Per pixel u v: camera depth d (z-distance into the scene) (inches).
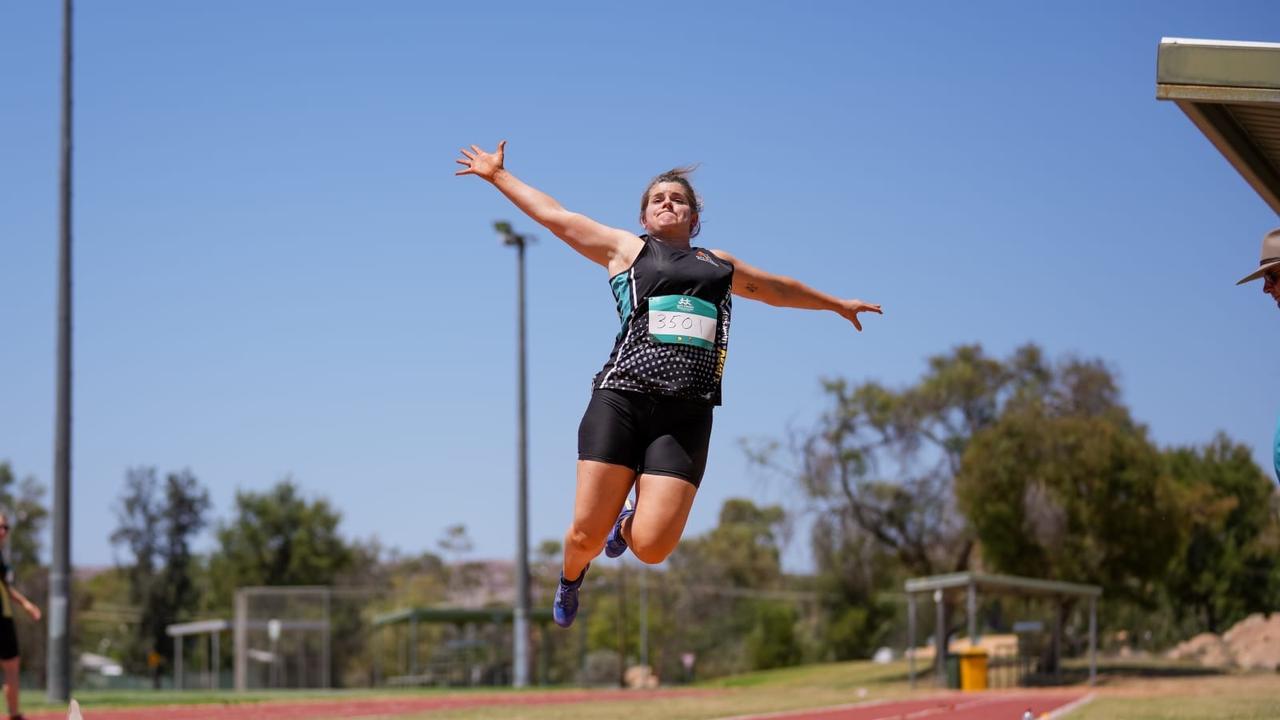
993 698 1073.5
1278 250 314.2
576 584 260.8
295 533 3201.3
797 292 264.4
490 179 256.8
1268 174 318.0
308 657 1932.8
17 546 3117.6
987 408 2050.9
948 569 2089.1
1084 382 2026.3
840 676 1920.5
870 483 2041.1
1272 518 2522.1
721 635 3024.1
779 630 2910.9
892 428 2041.1
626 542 255.4
